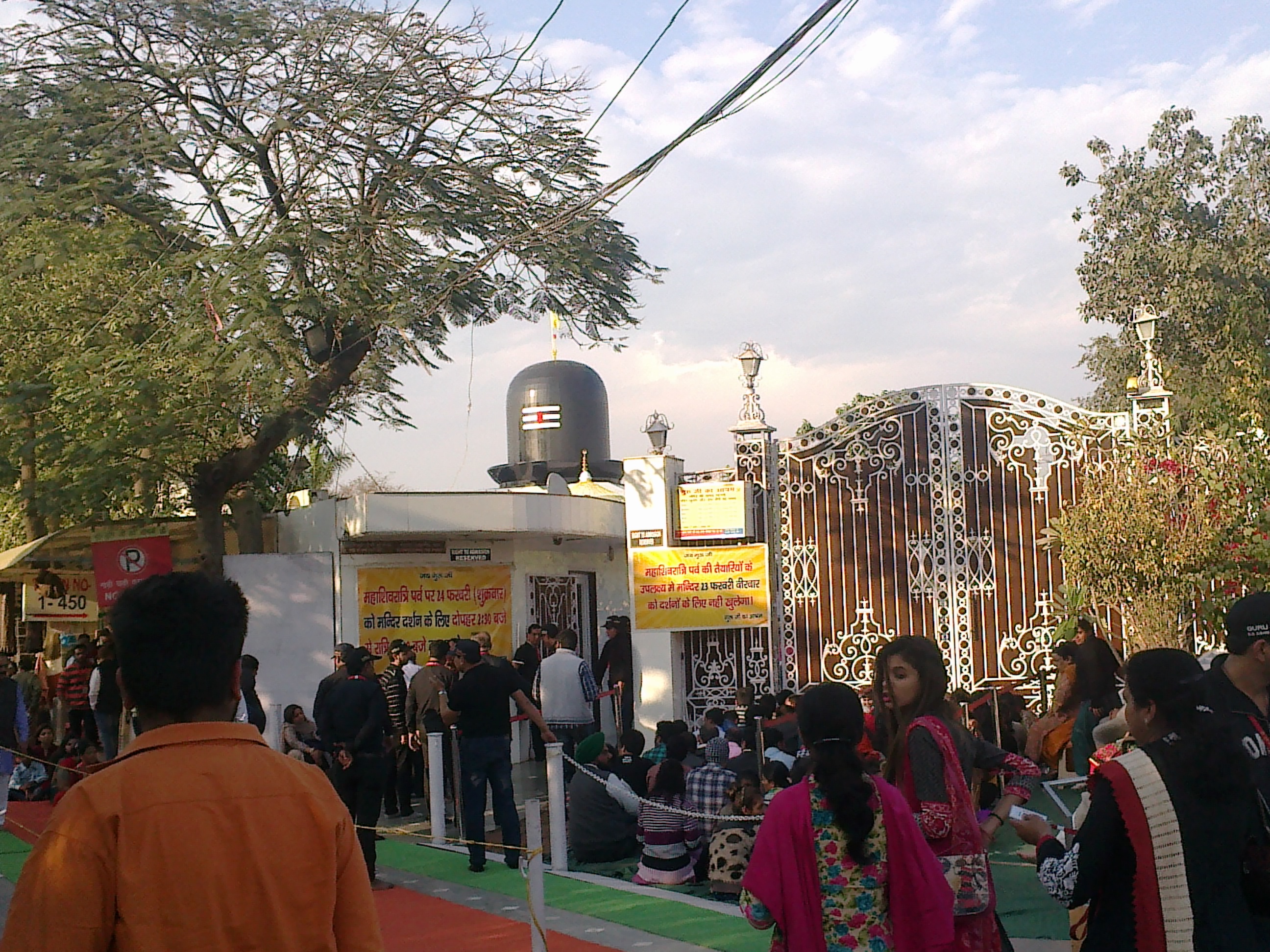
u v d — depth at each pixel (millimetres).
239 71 16812
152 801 2662
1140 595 12148
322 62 16750
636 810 10680
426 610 18203
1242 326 13406
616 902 8805
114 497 16859
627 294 17641
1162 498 12117
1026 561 14203
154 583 2895
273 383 15969
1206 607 11766
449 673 13523
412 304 15953
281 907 2689
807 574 14570
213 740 2803
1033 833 4578
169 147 16469
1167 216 29297
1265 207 28859
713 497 14594
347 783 9594
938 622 14281
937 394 14547
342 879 2848
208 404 15938
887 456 14594
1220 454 12055
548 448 26219
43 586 20156
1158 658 3988
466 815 9969
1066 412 14234
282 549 20406
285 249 16344
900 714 5004
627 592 20953
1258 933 3822
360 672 9953
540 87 16938
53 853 2604
